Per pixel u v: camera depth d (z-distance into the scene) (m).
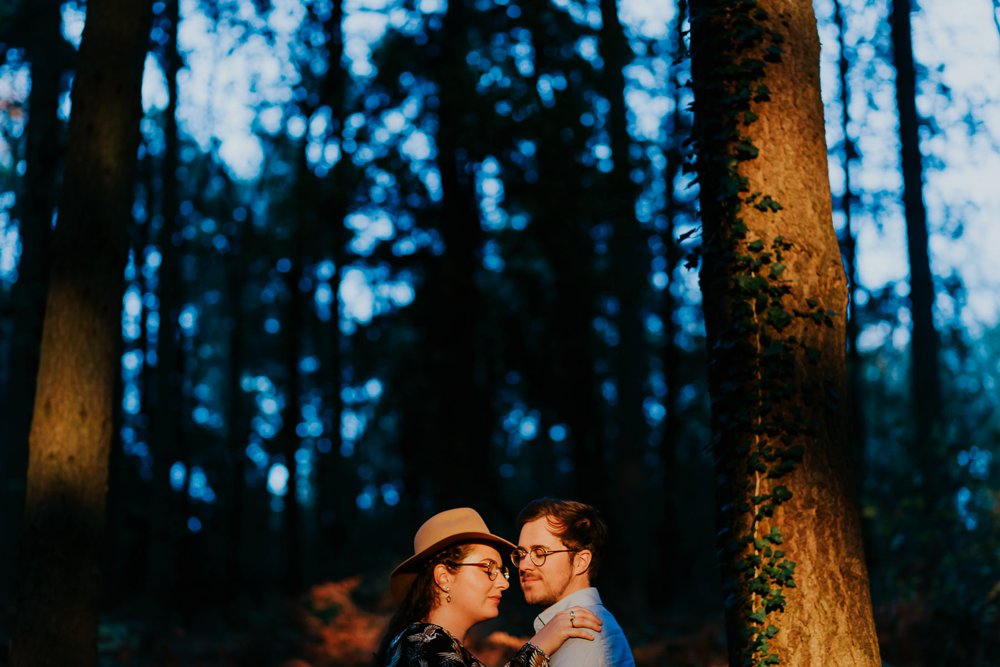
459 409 20.56
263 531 33.97
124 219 7.97
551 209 20.64
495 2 20.27
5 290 24.89
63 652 7.27
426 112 21.03
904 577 12.30
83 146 7.89
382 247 22.36
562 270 22.33
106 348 7.77
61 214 7.85
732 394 5.05
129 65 8.06
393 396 24.05
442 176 20.84
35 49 20.23
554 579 4.52
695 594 26.88
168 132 22.28
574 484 22.75
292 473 25.12
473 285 21.09
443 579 4.10
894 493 12.73
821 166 5.24
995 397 35.19
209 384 42.56
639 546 21.75
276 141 26.36
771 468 4.89
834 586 4.79
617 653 4.34
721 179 5.18
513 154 20.55
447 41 20.75
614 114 21.78
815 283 5.06
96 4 8.06
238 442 29.69
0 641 13.73
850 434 5.03
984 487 12.41
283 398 34.88
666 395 26.00
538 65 20.52
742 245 5.10
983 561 11.60
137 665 15.16
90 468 7.58
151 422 26.38
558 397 22.66
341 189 22.08
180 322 27.09
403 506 31.86
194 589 21.34
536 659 4.13
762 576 4.81
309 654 16.92
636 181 21.50
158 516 20.59
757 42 5.28
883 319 23.33
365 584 20.42
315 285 28.83
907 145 20.64
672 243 24.22
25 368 19.94
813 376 4.97
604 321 27.41
